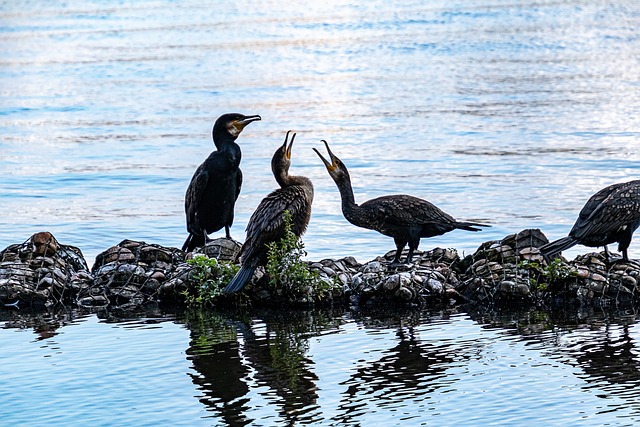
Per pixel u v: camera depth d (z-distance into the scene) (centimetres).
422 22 5672
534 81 3981
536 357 1202
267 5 6644
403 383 1133
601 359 1188
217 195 1622
